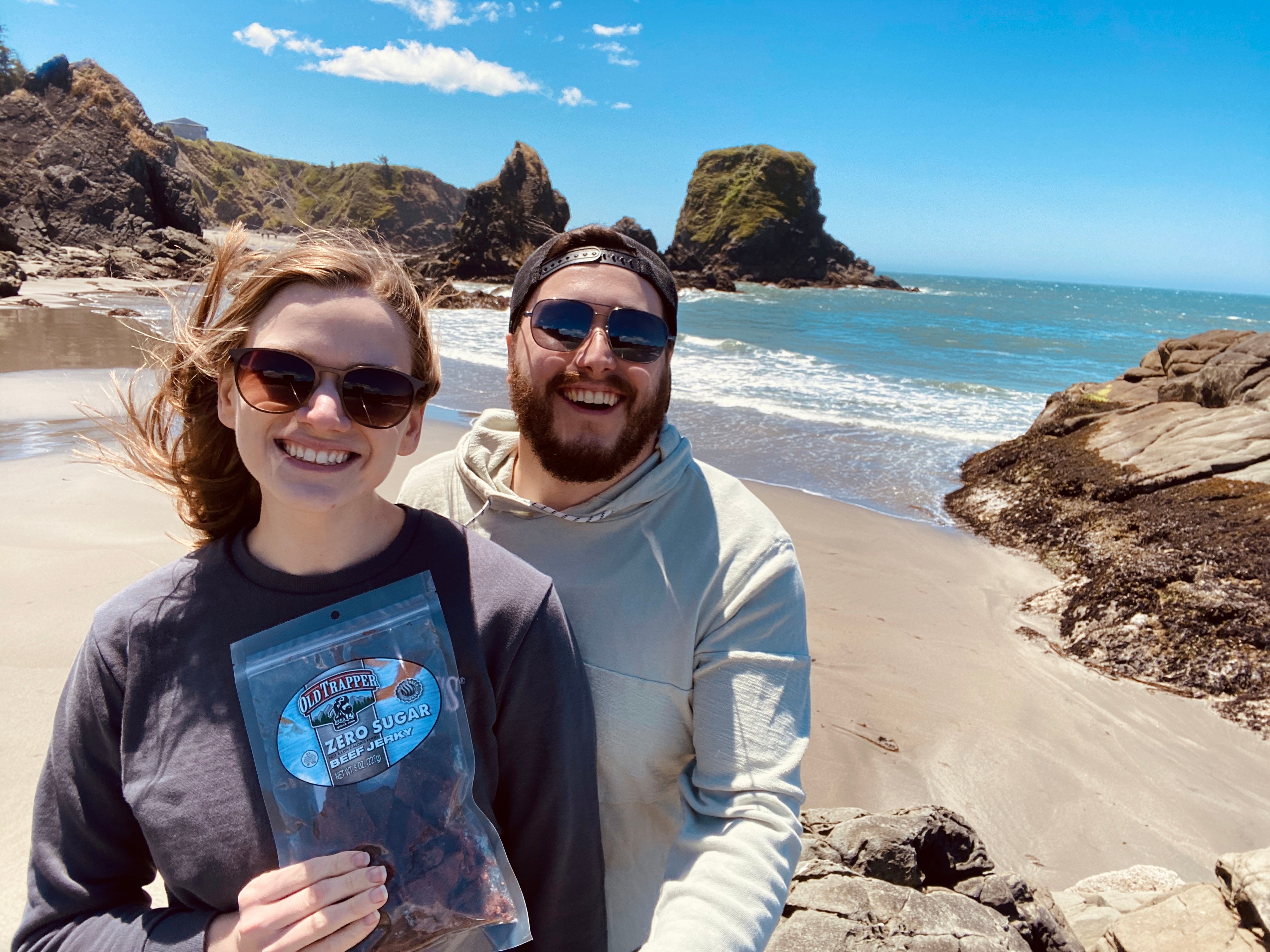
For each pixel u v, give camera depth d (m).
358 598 1.16
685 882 1.38
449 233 190.75
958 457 11.73
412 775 1.11
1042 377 24.02
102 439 9.20
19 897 2.66
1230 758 5.07
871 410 15.27
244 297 1.21
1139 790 4.70
